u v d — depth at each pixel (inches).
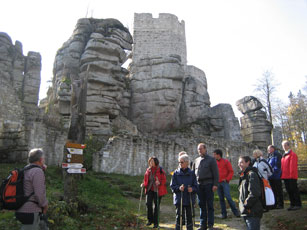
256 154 302.8
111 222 296.8
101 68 1017.5
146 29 1547.7
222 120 1348.4
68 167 317.1
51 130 706.2
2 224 226.8
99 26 1122.0
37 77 1122.7
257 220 196.4
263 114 1321.4
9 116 593.6
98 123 971.3
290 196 323.6
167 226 300.7
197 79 1509.6
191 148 977.5
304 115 1480.1
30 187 173.6
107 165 713.0
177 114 1295.5
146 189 300.0
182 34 1616.6
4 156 581.3
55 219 256.7
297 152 1381.6
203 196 271.6
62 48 1158.3
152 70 1294.3
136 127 1139.3
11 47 1094.4
